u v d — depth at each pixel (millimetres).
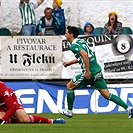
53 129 24469
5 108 27078
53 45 41375
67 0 45688
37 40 41344
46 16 43906
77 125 27344
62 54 41375
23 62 41469
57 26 44156
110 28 44125
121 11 45406
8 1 45094
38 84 40938
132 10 45312
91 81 33781
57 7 44312
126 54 41375
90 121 31484
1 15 45125
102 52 41312
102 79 34000
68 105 34562
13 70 41438
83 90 40719
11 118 27438
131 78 41469
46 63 41438
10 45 41312
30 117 27438
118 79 41875
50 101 40844
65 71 41438
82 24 45562
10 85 40750
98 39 41281
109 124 28500
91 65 33438
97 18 45469
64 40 41344
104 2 45844
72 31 33219
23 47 41375
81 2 45906
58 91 40969
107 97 34188
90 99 40656
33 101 40750
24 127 25484
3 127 25453
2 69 41438
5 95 26406
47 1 45312
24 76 41531
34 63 41469
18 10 45094
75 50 33062
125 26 45312
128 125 27719
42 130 23859
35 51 41406
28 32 44406
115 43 41312
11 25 45219
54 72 41500
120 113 40219
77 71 41375
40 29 44125
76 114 39562
